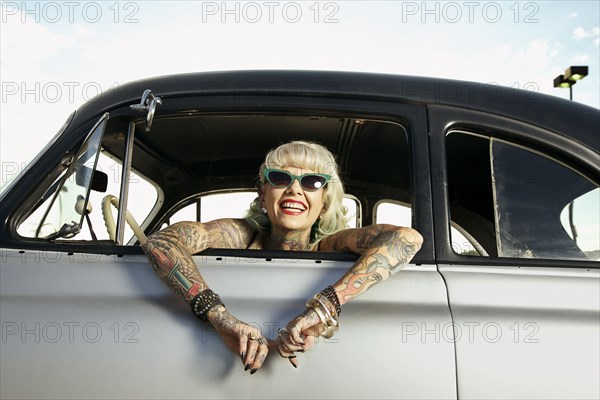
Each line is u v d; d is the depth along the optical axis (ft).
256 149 8.31
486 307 5.55
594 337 5.50
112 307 5.48
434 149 6.09
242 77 6.38
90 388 5.24
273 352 5.37
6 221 5.79
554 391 5.32
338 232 6.37
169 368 5.30
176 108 6.26
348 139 7.82
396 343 5.38
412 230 5.76
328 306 5.23
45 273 5.62
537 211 6.15
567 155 6.17
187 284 5.34
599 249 6.04
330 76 6.39
